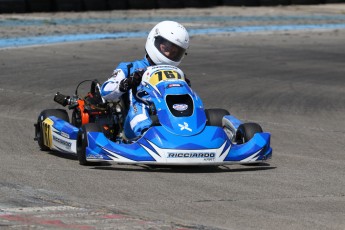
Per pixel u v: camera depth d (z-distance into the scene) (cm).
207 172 2169
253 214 1652
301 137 3011
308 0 10850
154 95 2247
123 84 2303
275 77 4869
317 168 2306
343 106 3919
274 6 10506
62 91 4041
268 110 3709
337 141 2938
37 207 1641
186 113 2191
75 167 2186
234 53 5975
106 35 6712
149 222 1533
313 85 4606
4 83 4231
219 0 10081
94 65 5012
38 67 4856
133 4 9212
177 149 2080
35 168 2139
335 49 6488
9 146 2578
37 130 2567
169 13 8994
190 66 5206
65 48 5819
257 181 2042
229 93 4184
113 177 2031
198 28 7694
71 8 8669
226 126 2456
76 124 2553
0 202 1680
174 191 1870
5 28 6912
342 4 11019
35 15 8175
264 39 7019
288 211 1694
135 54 5597
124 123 2338
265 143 2220
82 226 1480
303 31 7850
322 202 1802
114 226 1487
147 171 2148
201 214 1636
